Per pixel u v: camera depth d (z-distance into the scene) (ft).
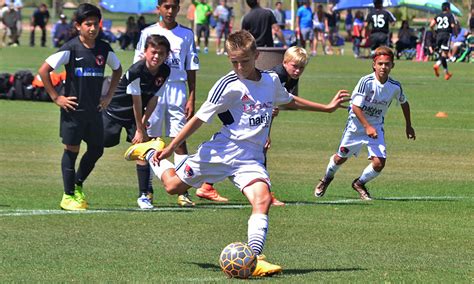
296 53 77.51
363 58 327.47
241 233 68.80
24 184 91.61
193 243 65.00
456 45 325.42
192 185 58.39
